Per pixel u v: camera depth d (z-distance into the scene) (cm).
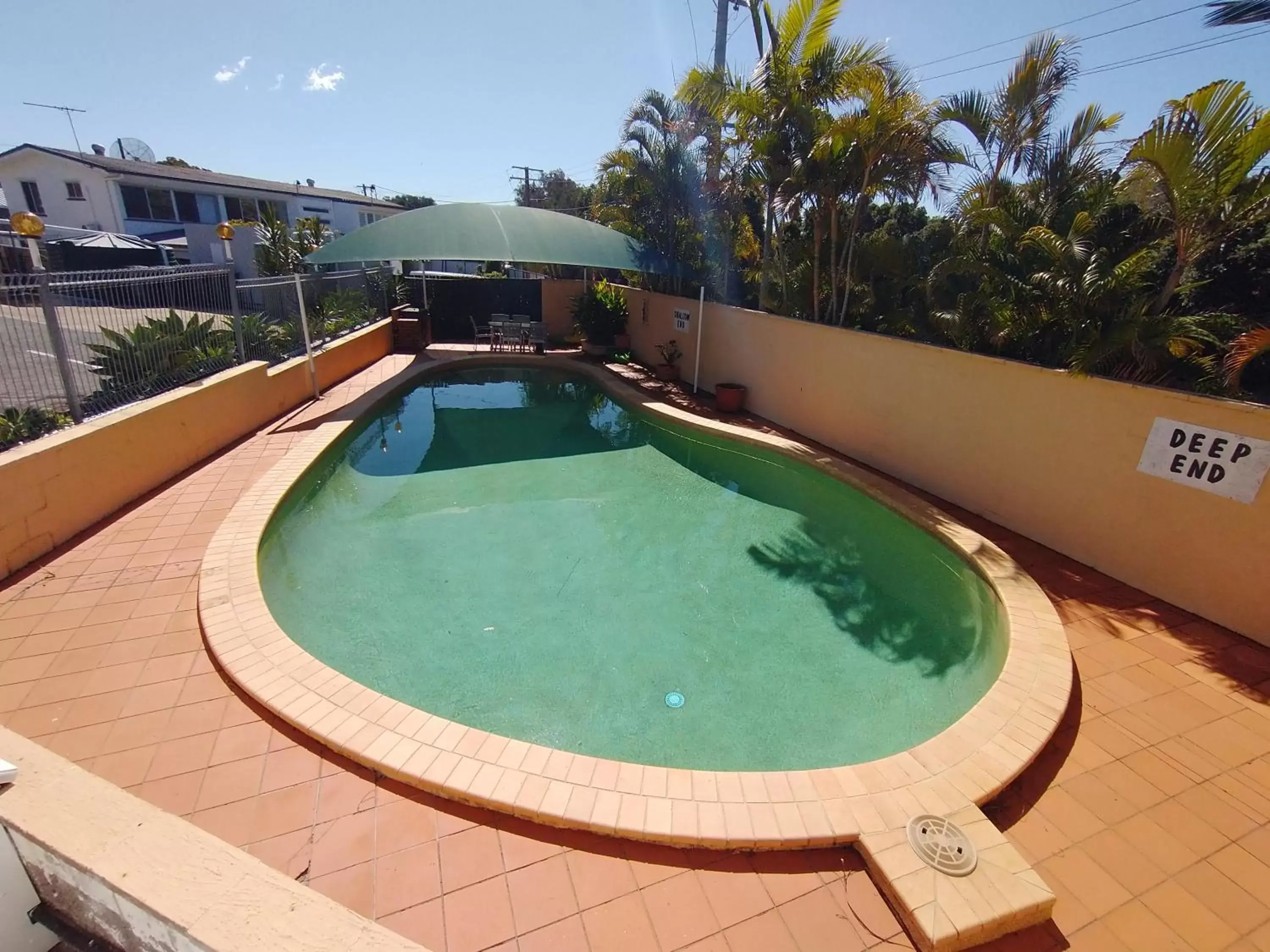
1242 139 509
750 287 1351
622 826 299
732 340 1161
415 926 258
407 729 352
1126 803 334
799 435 999
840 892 279
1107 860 302
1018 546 639
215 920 123
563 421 1159
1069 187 840
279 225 1524
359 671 468
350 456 915
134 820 140
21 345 555
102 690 379
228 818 301
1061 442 612
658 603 576
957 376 721
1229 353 524
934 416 759
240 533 564
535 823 307
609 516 755
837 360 906
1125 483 558
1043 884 271
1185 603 520
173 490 665
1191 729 388
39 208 2533
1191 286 608
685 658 501
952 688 469
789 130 906
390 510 744
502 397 1309
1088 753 367
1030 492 649
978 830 299
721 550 679
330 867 280
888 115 820
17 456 504
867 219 1088
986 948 259
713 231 1311
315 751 343
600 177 1459
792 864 291
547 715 437
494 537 689
